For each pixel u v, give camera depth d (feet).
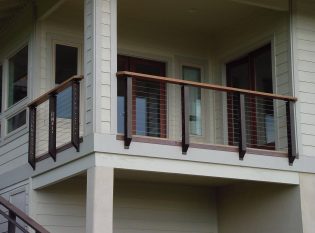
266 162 31.12
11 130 36.01
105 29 27.86
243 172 30.48
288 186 32.04
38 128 32.55
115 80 27.63
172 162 28.68
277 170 31.37
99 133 26.81
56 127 31.73
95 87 27.14
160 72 38.01
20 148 34.14
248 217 33.94
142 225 33.71
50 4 31.94
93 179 26.48
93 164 26.66
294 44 32.96
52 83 33.40
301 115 32.37
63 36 34.24
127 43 36.78
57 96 32.83
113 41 27.94
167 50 38.01
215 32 39.09
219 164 29.91
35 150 31.99
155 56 37.58
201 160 29.35
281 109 33.19
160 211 34.42
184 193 35.40
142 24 37.50
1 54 38.42
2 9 35.29
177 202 35.04
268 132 34.65
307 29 33.58
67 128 32.86
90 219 26.23
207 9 35.50
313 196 31.94
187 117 29.07
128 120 27.40
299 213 31.27
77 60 34.45
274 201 32.60
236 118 37.50
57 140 32.48
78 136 27.76
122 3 34.47
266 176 31.04
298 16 33.42
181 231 34.81
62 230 31.68
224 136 37.40
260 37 35.32
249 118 35.99
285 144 32.65
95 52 27.45
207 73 38.99
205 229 35.55
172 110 37.42
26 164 32.99
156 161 28.25
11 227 27.45
